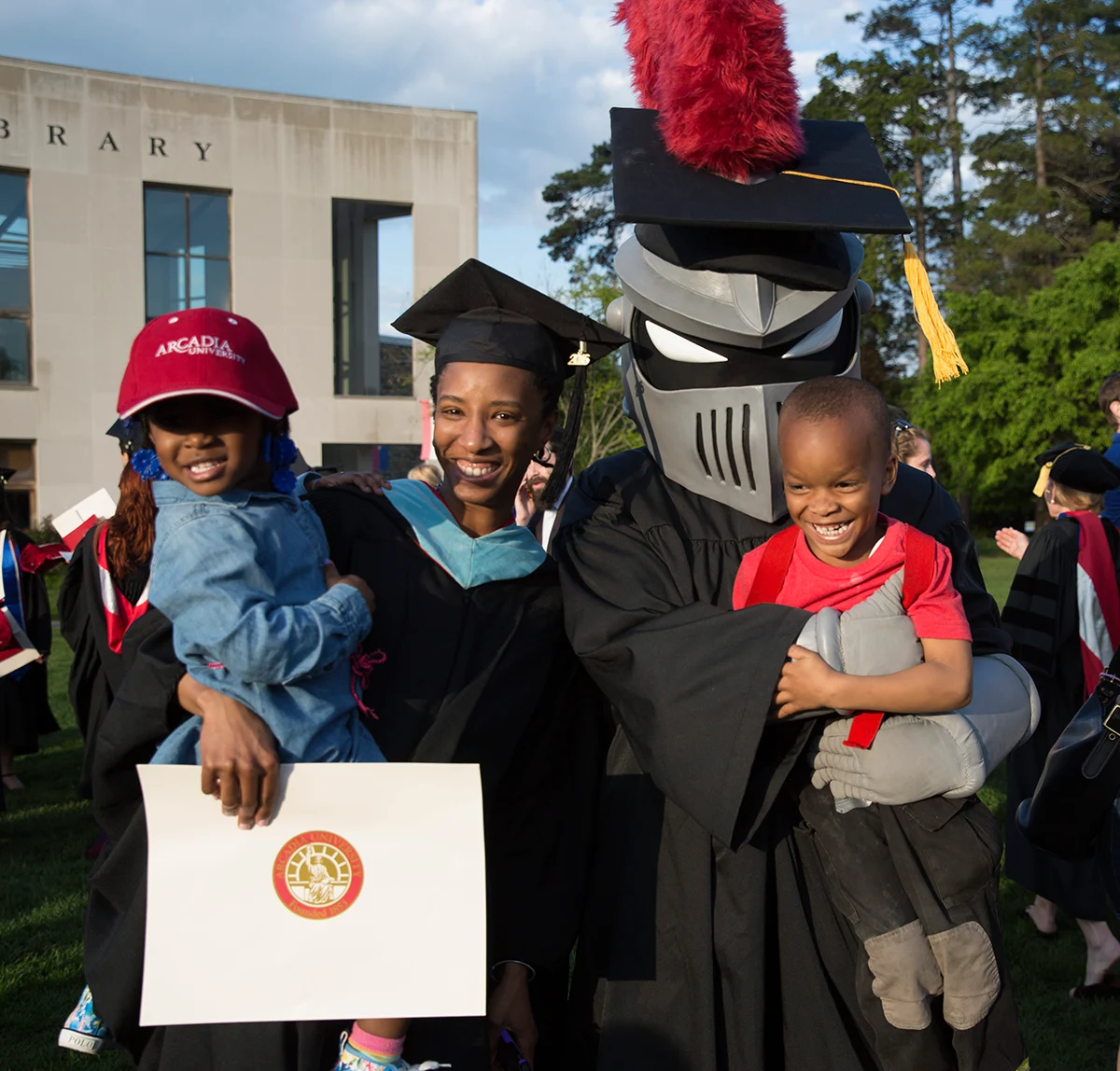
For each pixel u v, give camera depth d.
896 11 44.75
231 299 24.02
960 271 40.72
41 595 6.81
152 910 1.65
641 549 2.19
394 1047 1.76
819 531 1.86
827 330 2.19
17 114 22.11
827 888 1.97
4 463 22.83
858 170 2.25
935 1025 1.89
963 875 1.84
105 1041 2.93
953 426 34.72
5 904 4.93
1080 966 4.35
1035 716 2.02
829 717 1.93
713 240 2.18
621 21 2.52
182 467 1.71
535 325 2.09
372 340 26.27
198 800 1.66
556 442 2.52
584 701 2.25
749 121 2.13
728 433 2.13
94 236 22.81
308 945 1.67
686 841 2.04
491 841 2.12
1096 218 45.59
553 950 2.13
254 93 23.69
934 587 1.86
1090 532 4.30
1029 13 44.88
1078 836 2.69
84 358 22.94
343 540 2.09
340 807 1.68
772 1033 1.97
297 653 1.65
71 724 8.74
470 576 2.06
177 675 1.74
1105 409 4.74
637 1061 2.01
